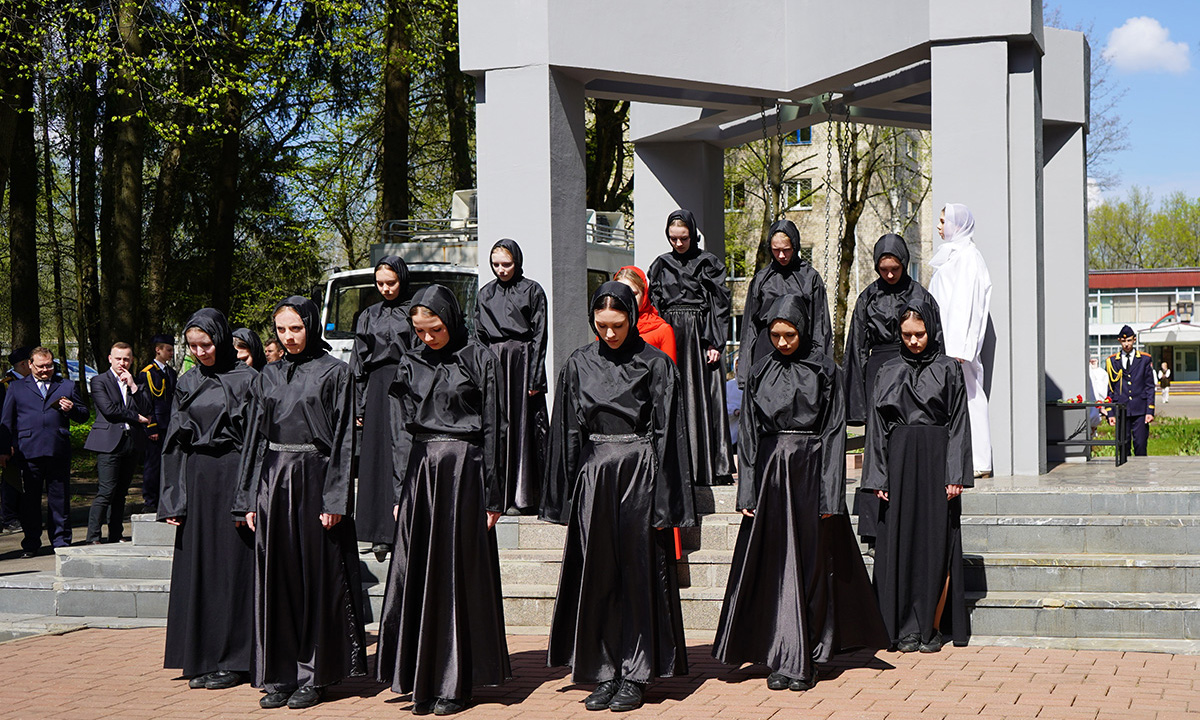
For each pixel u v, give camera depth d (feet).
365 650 19.95
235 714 18.85
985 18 30.09
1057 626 22.39
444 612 18.66
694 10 32.99
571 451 19.25
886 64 32.42
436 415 19.17
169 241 69.97
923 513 21.68
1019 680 19.27
